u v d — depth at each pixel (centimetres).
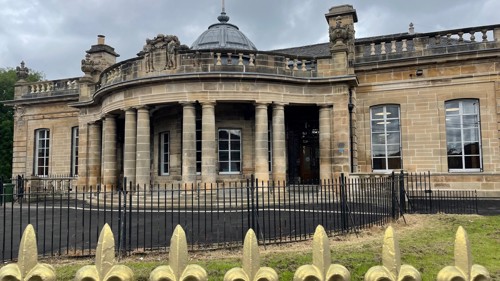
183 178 1802
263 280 268
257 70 1862
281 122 1883
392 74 2166
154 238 991
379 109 2202
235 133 2112
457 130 2069
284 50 2947
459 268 274
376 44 2223
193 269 272
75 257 815
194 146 1825
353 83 1953
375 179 1298
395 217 1234
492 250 848
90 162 2450
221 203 1655
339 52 1936
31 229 288
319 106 1945
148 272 669
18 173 3052
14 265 282
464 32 2038
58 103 2997
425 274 665
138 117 1898
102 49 3088
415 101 2122
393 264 278
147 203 1706
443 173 2012
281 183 1838
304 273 275
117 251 849
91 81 2516
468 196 1816
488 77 1998
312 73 1961
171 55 1858
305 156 2352
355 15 2377
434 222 1186
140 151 1883
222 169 2069
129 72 1973
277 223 1168
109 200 1927
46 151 3034
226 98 1822
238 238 957
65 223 1265
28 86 3111
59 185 2767
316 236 282
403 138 2131
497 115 1975
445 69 2075
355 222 1125
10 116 4831
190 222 1217
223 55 1875
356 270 678
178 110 2141
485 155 1992
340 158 1884
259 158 1831
